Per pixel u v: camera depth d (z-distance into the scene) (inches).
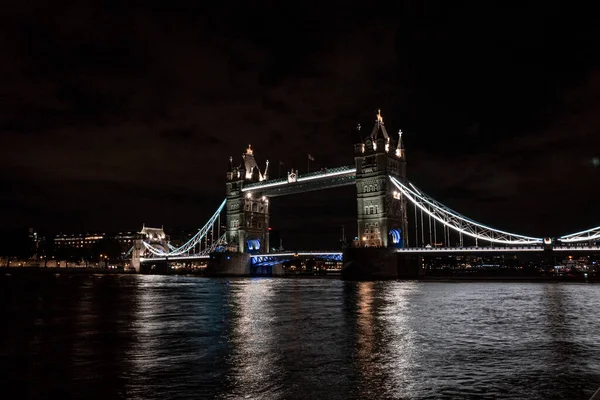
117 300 2450.8
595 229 3961.6
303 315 1699.1
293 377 837.2
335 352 1035.9
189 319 1620.3
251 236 7081.7
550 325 1422.2
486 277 5521.7
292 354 1018.7
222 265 6747.1
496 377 831.1
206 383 805.2
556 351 1041.5
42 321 1587.1
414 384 790.5
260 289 3420.3
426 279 4953.3
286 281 5054.1
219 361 958.4
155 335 1280.8
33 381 826.2
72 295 2837.1
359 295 2652.6
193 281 5226.4
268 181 6510.8
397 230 5221.5
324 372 868.6
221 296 2711.6
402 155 5506.9
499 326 1405.0
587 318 1578.5
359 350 1056.2
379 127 5339.6
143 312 1854.1
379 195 5118.1
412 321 1515.7
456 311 1793.8
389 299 2353.6
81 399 727.1
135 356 1011.9
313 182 6018.7
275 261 6579.7
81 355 1027.3
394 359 967.6
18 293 3011.8
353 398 722.2
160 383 807.7
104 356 1014.4
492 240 4500.5
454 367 900.6
